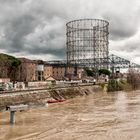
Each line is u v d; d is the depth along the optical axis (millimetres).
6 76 126500
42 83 101250
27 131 34969
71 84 110000
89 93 107812
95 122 41281
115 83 136750
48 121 42281
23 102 59875
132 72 161000
